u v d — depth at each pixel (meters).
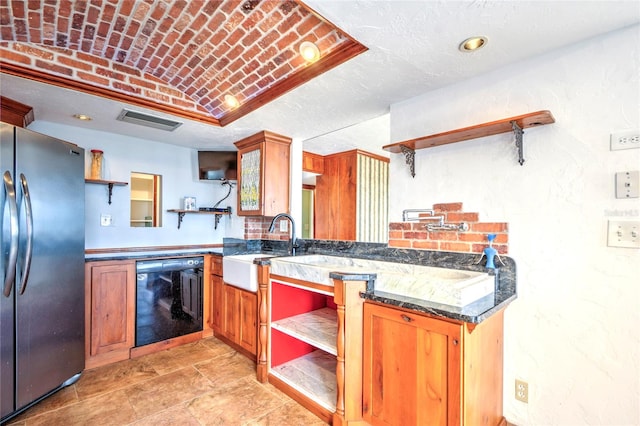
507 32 1.41
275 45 1.75
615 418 1.41
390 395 1.53
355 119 2.54
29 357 1.90
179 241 3.47
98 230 2.94
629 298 1.38
